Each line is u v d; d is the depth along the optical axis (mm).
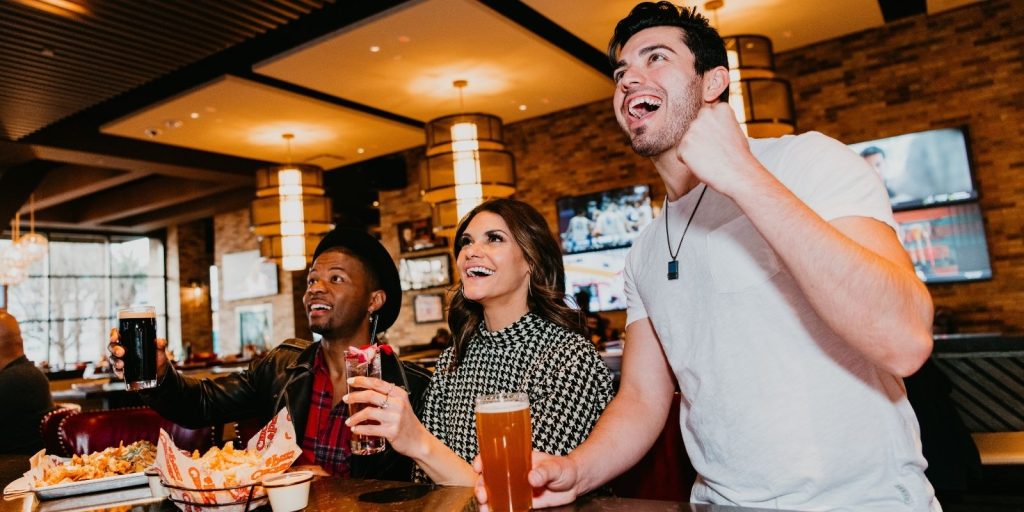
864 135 6488
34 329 14977
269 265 12836
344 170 11047
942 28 6168
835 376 1085
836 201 1055
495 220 1704
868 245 1009
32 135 7504
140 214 13945
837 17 5680
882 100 6414
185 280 15430
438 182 5562
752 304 1147
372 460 1874
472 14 5051
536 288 1686
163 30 5078
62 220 13180
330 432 1985
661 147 1214
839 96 6617
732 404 1148
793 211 918
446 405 1744
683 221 1285
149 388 1728
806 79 6793
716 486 1201
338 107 6957
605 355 4371
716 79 1206
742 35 4570
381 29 5219
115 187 12523
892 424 1080
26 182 9070
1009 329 5789
